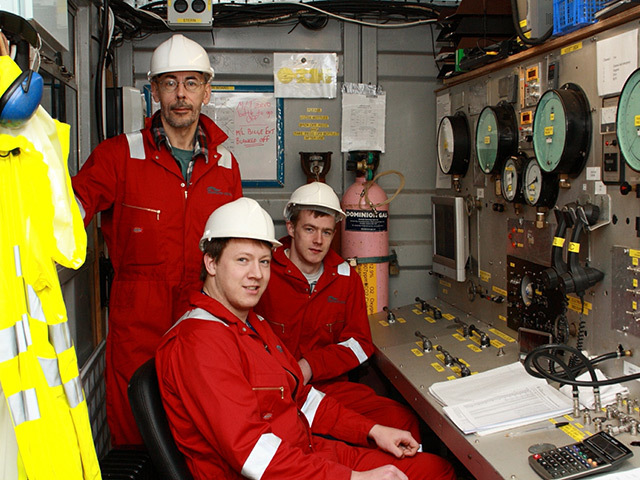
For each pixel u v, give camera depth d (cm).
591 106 180
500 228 241
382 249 287
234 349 155
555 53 198
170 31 283
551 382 186
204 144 219
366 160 288
